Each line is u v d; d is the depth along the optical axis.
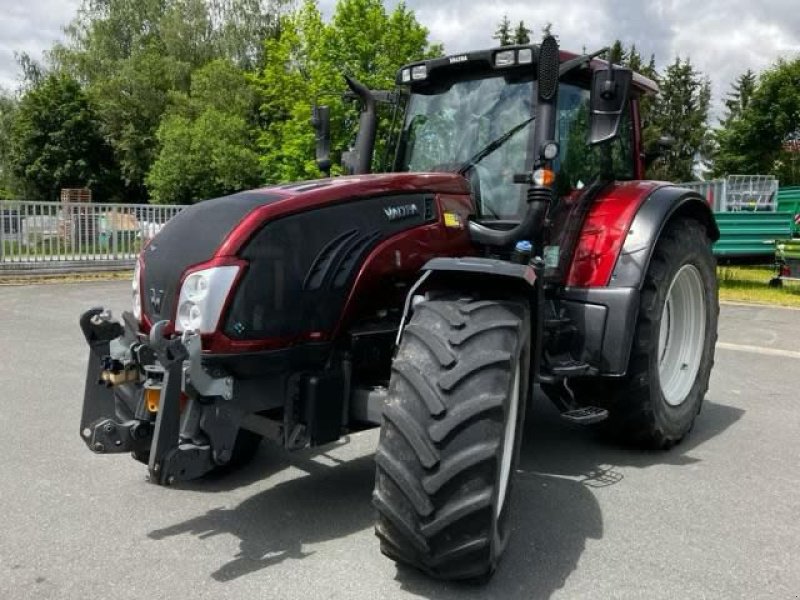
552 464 4.18
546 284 3.87
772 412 5.35
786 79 36.09
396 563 2.89
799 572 2.93
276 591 2.69
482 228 3.68
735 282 13.60
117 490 3.69
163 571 2.84
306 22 24.47
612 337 3.92
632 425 4.23
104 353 3.19
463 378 2.57
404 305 3.16
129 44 46.66
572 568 2.92
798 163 36.44
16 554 2.98
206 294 2.88
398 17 21.92
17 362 6.67
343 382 3.17
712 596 2.73
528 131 3.92
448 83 4.29
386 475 2.56
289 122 24.89
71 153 43.88
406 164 4.36
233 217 3.02
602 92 3.47
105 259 16.31
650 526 3.34
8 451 4.25
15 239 15.03
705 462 4.25
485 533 2.52
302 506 3.51
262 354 2.96
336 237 3.19
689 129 56.78
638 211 4.18
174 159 34.88
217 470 3.90
